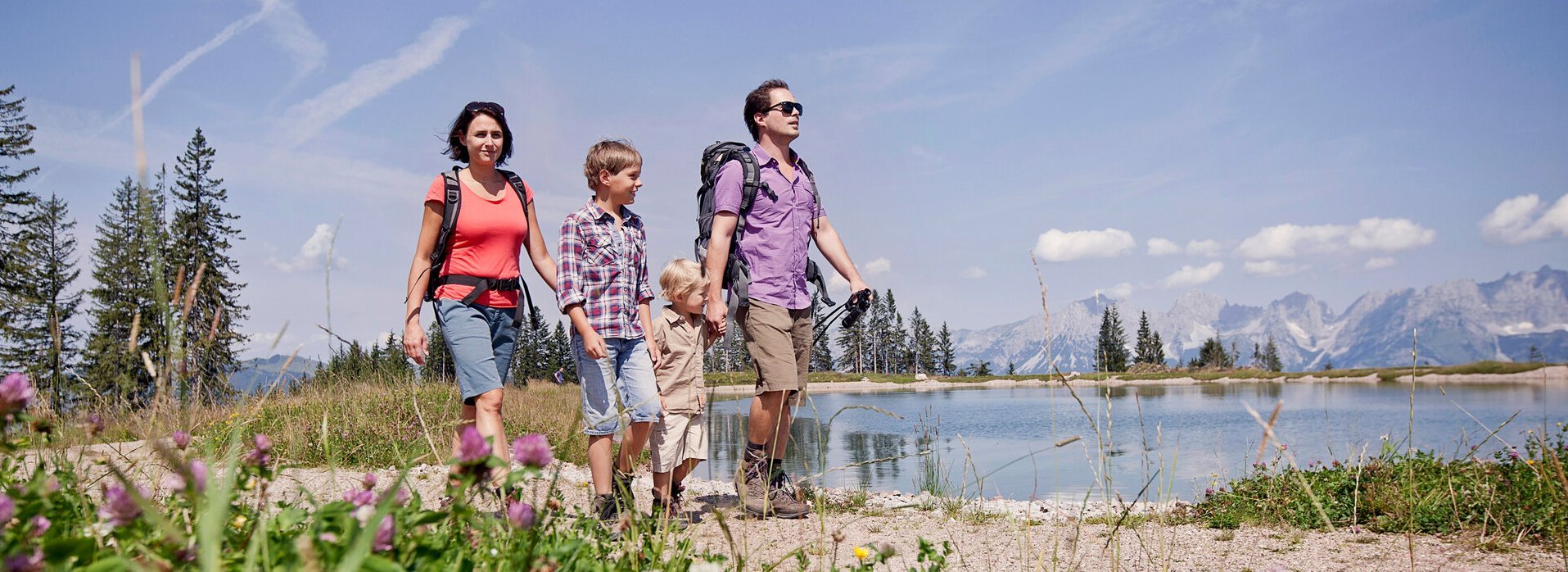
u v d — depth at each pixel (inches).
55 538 56.9
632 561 78.2
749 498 162.2
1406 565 129.3
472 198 143.0
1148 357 2854.3
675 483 157.1
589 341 145.4
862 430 554.6
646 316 157.3
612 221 154.9
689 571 82.4
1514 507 153.3
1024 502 220.8
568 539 74.0
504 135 146.3
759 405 163.8
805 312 176.2
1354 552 139.2
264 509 67.6
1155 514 180.4
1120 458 384.5
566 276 148.3
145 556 50.2
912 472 299.4
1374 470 186.7
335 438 184.7
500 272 144.3
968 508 189.2
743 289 164.1
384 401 217.6
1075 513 186.9
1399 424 642.8
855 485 248.1
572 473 211.8
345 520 54.3
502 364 146.1
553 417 268.8
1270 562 132.6
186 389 51.3
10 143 1159.6
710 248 167.2
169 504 65.9
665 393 159.0
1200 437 546.6
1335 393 1347.2
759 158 172.4
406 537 56.8
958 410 940.6
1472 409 802.2
